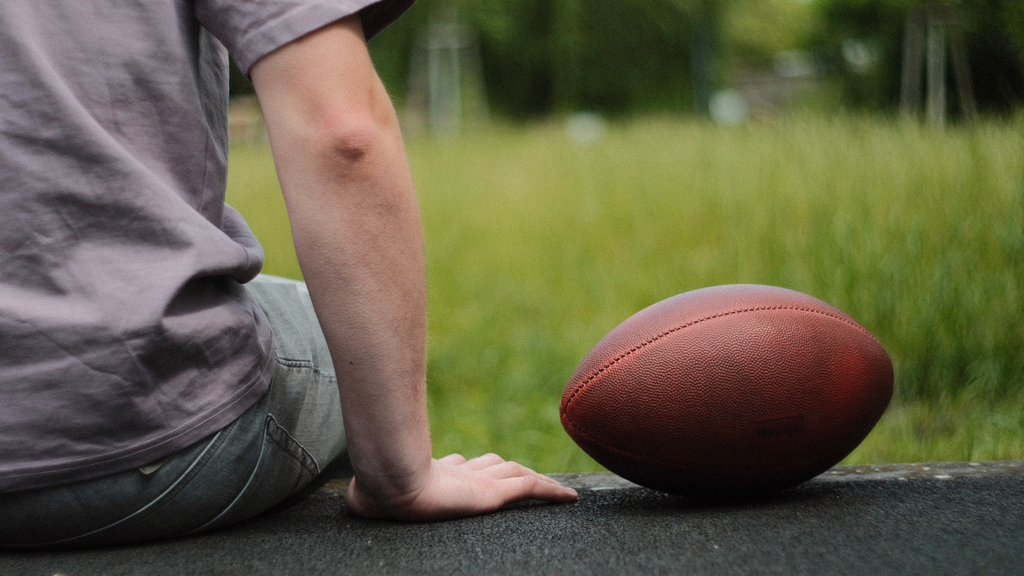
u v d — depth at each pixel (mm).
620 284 3807
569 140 8961
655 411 1152
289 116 933
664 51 23016
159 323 947
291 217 957
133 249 965
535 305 3797
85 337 938
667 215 4277
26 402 940
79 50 953
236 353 1043
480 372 3096
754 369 1146
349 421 1058
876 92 13359
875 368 1215
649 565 954
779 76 21172
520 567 960
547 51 22766
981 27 7070
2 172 932
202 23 1002
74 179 940
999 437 2059
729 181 4379
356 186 940
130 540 1059
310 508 1283
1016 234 2678
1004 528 1050
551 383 2895
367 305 972
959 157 3369
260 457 1093
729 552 987
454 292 4020
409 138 13352
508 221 5199
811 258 3033
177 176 1003
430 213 5602
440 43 19047
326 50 928
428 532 1103
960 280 2615
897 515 1118
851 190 3465
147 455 987
